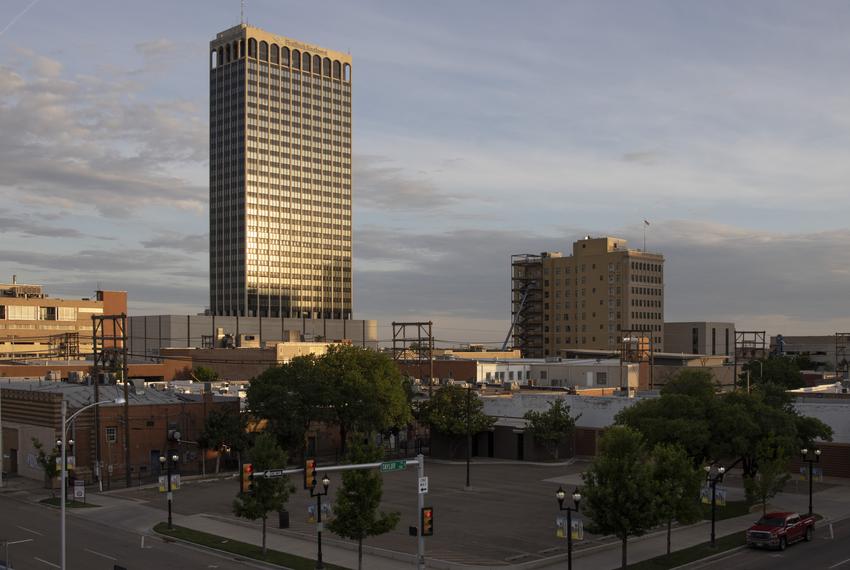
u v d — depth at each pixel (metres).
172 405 84.69
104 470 80.62
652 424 64.19
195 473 84.75
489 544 52.84
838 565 46.91
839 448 80.81
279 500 50.59
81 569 46.94
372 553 51.00
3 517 63.44
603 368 137.88
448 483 77.75
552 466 89.06
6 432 88.00
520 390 120.50
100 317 80.31
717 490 58.44
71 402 82.38
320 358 92.94
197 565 48.19
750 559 48.84
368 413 88.00
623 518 44.16
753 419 65.38
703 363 184.38
